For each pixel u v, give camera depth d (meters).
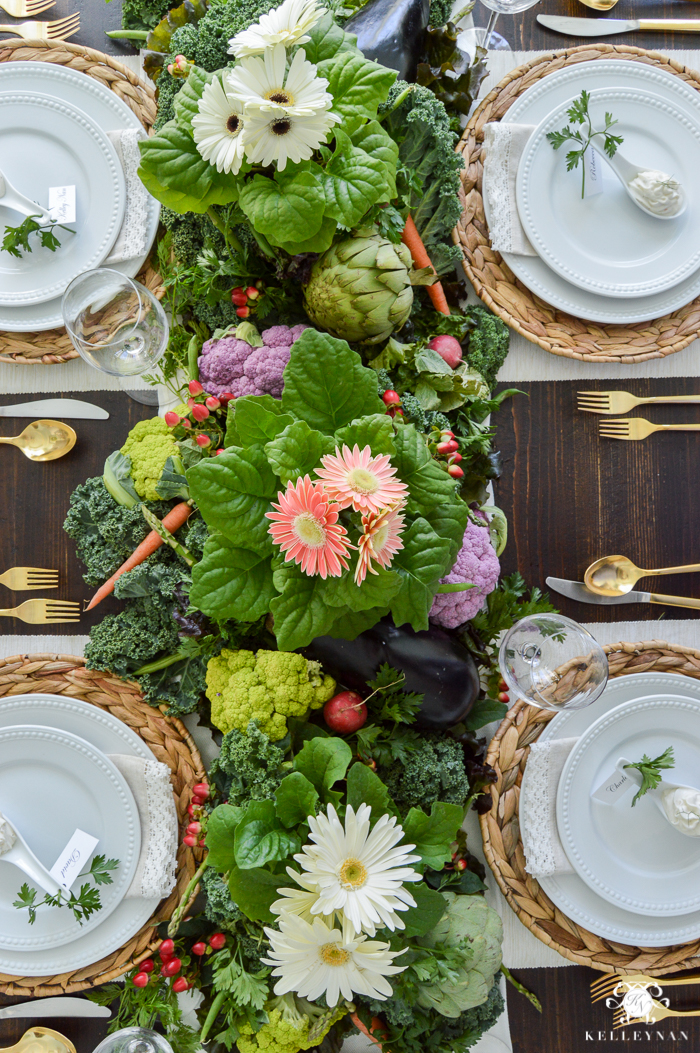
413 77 1.23
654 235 1.29
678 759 1.30
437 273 1.27
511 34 1.38
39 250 1.27
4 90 1.27
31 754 1.24
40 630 1.32
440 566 0.98
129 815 1.22
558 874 1.28
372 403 1.02
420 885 0.99
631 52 1.32
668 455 1.38
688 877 1.27
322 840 0.90
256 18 1.10
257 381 1.13
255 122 0.94
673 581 1.38
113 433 1.33
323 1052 1.20
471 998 1.06
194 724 1.29
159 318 1.17
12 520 1.33
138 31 1.32
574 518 1.37
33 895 1.20
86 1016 1.30
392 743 1.10
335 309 1.05
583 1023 1.32
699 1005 1.34
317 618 0.94
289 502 0.87
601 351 1.31
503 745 1.26
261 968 1.15
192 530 1.19
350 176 1.01
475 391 1.19
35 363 1.30
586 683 1.12
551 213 1.28
